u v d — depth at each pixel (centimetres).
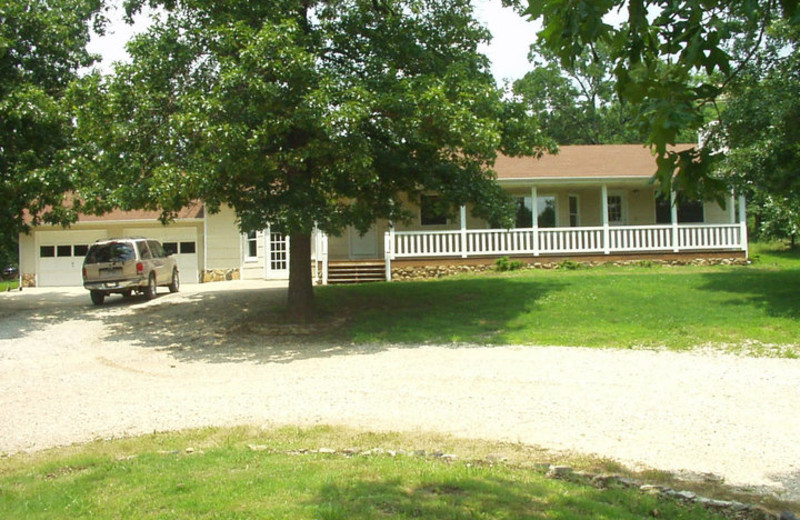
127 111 1198
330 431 670
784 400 763
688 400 769
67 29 1670
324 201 1251
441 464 545
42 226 2525
